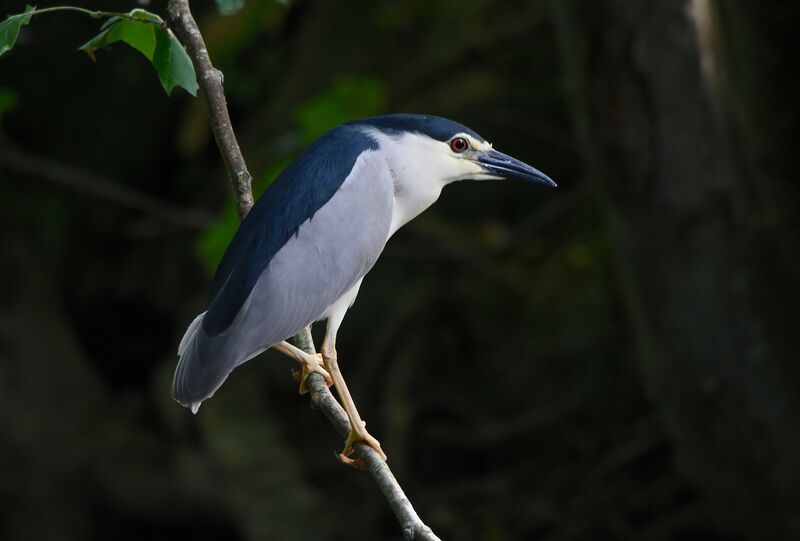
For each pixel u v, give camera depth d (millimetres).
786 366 8875
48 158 15797
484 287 12898
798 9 9625
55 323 15469
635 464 12609
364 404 13250
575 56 8328
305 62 14258
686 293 8789
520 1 13625
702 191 8414
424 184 5754
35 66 15258
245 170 5195
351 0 14344
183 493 13812
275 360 13742
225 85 15523
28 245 15625
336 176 5488
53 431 14594
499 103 13344
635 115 8281
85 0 14641
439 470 13188
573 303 12469
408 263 13602
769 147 10125
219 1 5469
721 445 9391
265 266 5242
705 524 11938
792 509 9406
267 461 12961
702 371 9031
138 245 15875
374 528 12867
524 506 12594
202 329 5133
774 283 8766
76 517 14414
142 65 15391
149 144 15883
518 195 13422
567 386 12570
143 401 15219
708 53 8203
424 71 13617
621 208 8703
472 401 12891
